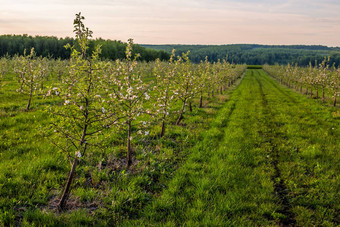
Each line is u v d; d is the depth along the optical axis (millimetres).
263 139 11547
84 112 5703
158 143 10078
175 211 5555
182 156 9109
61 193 6000
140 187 6527
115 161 8086
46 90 5602
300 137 11688
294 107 20359
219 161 8438
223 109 18844
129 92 6781
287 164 8609
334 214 5684
